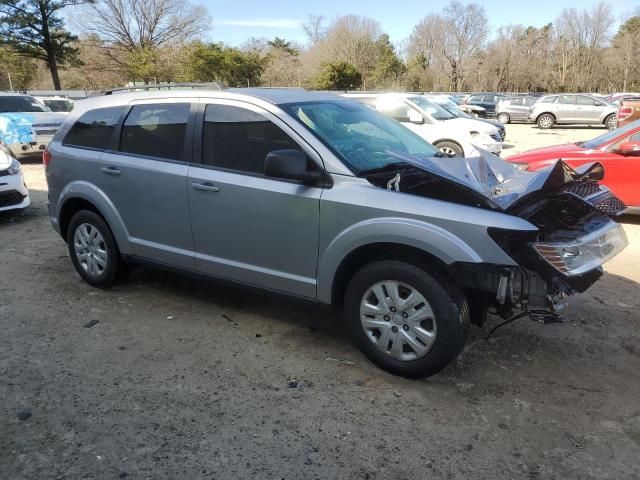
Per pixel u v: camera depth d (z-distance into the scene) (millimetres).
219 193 4008
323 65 61469
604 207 3652
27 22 39219
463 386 3473
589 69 74875
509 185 3572
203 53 47469
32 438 2941
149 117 4520
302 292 3799
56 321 4375
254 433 3008
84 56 49125
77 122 5043
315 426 3070
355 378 3559
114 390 3404
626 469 2750
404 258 3402
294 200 3670
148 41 50031
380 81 73625
